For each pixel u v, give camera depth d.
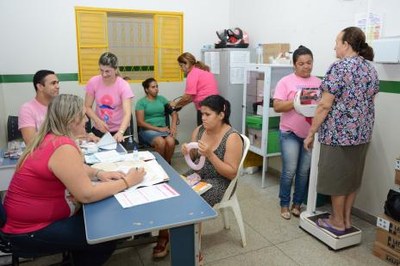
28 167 1.49
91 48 3.92
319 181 2.29
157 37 4.23
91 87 2.85
